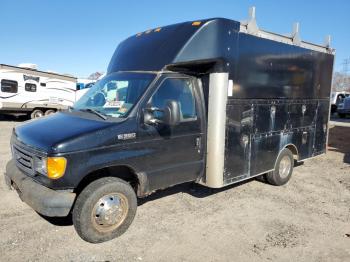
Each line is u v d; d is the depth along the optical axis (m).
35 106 18.31
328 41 7.62
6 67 16.92
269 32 5.96
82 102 5.13
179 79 4.79
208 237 4.34
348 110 28.28
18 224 4.50
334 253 4.04
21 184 4.06
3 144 10.43
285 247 4.14
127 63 5.32
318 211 5.35
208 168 5.05
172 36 5.04
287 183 6.86
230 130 5.14
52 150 3.66
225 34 4.95
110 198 4.12
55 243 4.04
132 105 4.32
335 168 8.32
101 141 3.95
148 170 4.43
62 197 3.76
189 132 4.84
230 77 5.05
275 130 6.18
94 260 3.71
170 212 5.10
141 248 4.01
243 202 5.64
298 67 6.64
